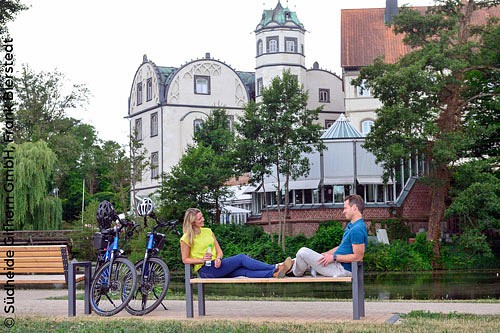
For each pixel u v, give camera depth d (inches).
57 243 1818.4
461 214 1651.1
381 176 1726.1
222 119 2267.5
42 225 1828.2
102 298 550.3
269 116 1825.8
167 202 1870.1
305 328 377.1
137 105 2989.7
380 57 1727.4
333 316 454.0
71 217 3405.5
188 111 2815.0
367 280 1188.5
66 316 465.1
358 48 2564.0
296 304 564.4
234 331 365.7
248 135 1852.9
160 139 2792.8
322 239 1700.3
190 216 456.1
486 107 1818.4
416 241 1660.9
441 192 1688.0
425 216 1911.9
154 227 486.3
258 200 2159.2
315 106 2920.8
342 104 2977.4
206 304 569.9
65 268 471.2
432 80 1619.1
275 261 1640.0
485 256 1594.5
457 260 1640.0
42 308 542.0
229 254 1697.8
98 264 490.9
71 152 2645.2
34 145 1824.6
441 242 1739.7
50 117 2701.8
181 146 2795.3
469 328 378.0
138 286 506.9
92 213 1868.8
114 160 2070.6
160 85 2795.3
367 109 2504.9
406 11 1700.3
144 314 468.8
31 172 1777.8
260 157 1822.1
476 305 548.1
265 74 2760.8
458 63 1598.2
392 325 388.8
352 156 1907.0
